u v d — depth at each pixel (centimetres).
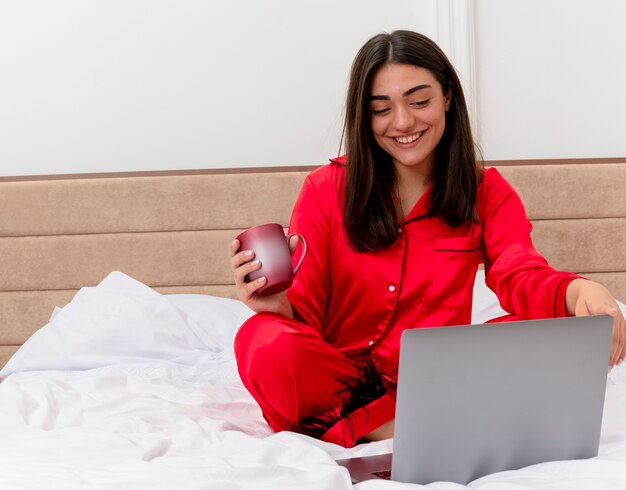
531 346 110
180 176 276
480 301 241
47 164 286
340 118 285
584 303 128
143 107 286
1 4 283
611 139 288
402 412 106
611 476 102
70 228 277
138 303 232
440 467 110
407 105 145
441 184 155
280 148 286
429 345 105
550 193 276
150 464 111
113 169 286
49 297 277
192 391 172
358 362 143
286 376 133
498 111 287
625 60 286
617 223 276
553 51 286
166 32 284
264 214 276
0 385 162
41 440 131
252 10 284
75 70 284
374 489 102
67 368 221
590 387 115
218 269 276
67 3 283
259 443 121
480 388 108
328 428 134
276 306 141
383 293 154
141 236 277
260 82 285
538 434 114
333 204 157
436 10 280
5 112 285
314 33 284
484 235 161
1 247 277
